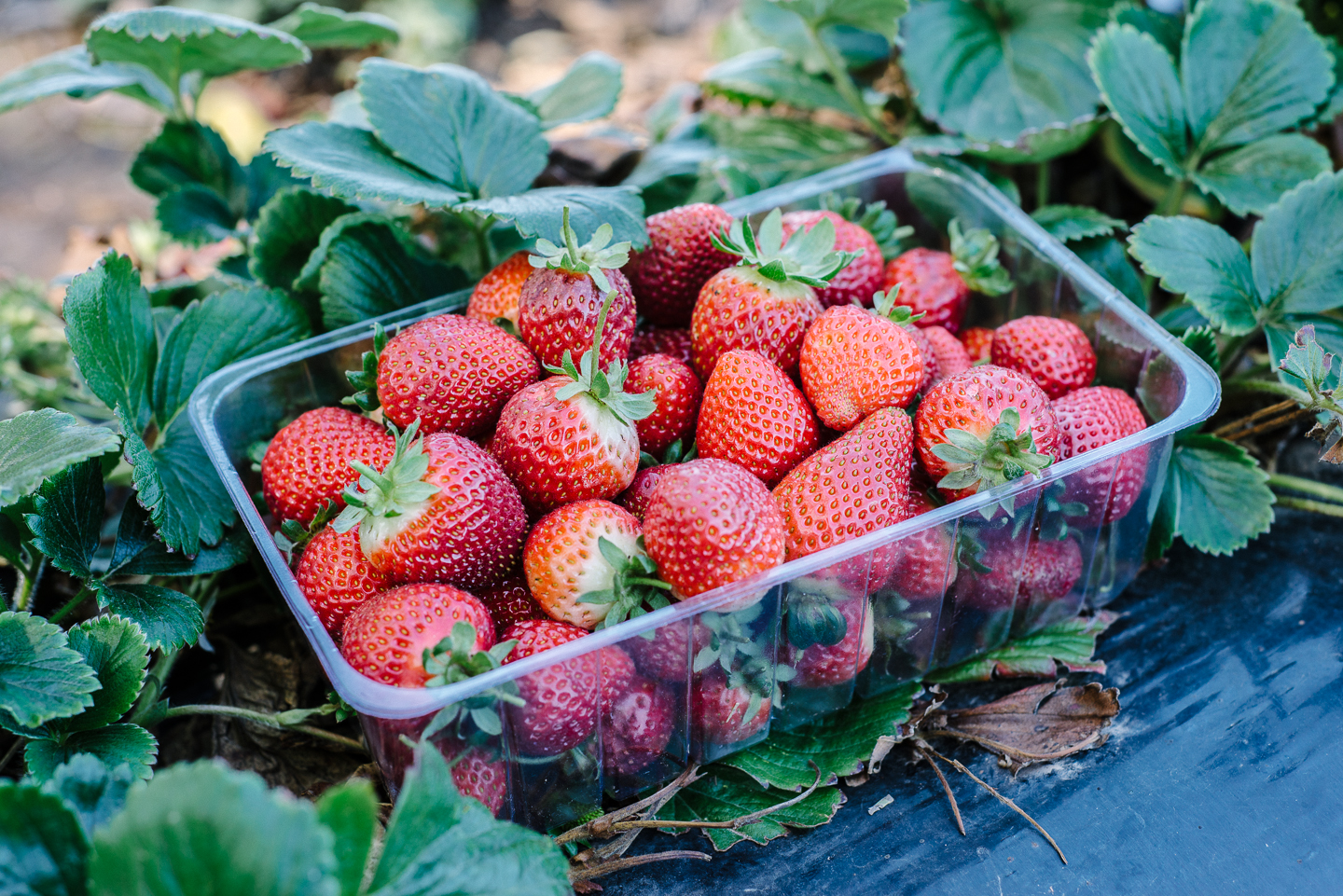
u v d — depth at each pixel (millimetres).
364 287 502
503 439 431
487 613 411
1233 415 536
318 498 442
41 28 861
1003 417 416
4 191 737
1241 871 422
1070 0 564
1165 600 487
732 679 416
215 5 838
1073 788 440
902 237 511
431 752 374
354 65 809
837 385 440
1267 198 524
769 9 619
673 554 402
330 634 429
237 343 491
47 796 362
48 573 506
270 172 568
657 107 666
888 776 446
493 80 796
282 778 461
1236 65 535
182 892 343
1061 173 619
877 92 617
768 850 430
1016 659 466
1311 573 491
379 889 362
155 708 442
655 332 492
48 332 601
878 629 437
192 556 448
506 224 507
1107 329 489
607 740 417
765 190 550
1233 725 452
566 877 388
